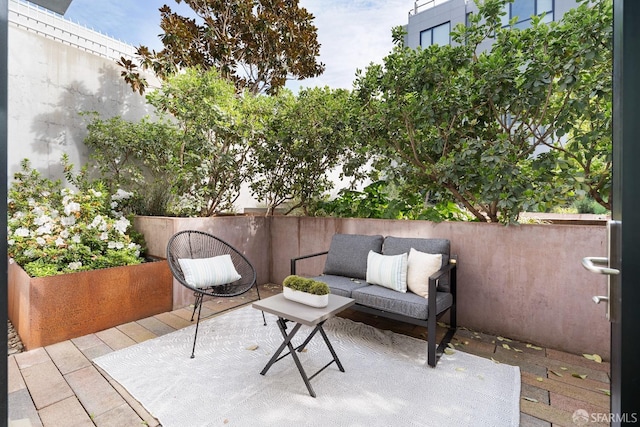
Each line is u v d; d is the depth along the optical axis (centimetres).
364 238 326
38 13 430
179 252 338
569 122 268
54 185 373
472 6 786
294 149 414
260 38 539
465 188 295
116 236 336
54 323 255
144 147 429
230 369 218
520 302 269
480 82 280
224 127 376
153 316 315
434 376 211
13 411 174
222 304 355
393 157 347
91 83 441
